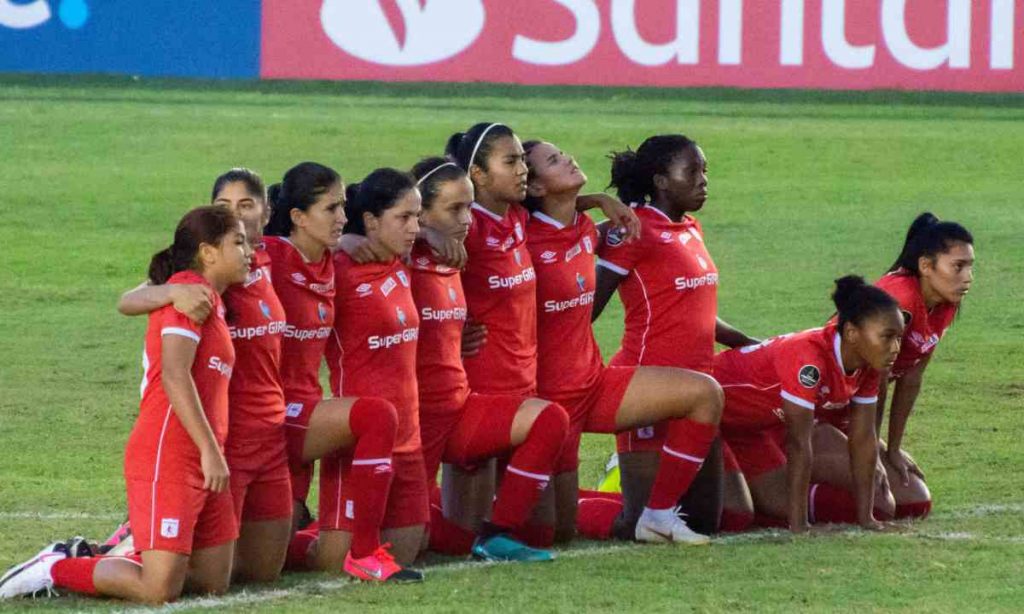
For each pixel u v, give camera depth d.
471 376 26.81
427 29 88.31
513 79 88.69
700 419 26.53
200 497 22.94
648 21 88.38
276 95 85.56
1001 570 24.75
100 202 64.44
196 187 67.19
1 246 57.28
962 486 31.27
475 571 24.95
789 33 88.38
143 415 22.95
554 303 27.39
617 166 28.81
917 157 75.38
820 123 81.81
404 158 72.19
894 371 28.64
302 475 26.77
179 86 86.94
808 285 53.19
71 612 22.50
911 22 87.88
